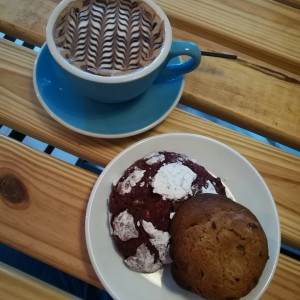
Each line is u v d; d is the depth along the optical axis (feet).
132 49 1.62
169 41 1.61
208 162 1.79
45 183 1.72
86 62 1.57
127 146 1.84
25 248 1.62
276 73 2.07
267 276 1.48
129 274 1.55
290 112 1.98
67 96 1.82
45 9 2.05
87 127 1.76
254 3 2.20
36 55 1.96
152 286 1.54
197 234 1.39
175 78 1.90
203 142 1.76
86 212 1.57
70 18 1.62
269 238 1.57
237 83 2.01
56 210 1.68
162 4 2.11
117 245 1.56
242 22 2.14
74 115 1.78
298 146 1.98
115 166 1.66
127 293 1.48
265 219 1.63
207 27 2.10
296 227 1.77
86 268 1.62
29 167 1.74
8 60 1.92
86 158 1.85
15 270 1.63
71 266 1.61
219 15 2.13
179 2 2.13
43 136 1.83
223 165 1.77
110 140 1.84
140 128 1.77
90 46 1.60
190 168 1.67
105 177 1.64
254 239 1.39
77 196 1.72
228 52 2.10
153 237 1.51
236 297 1.36
